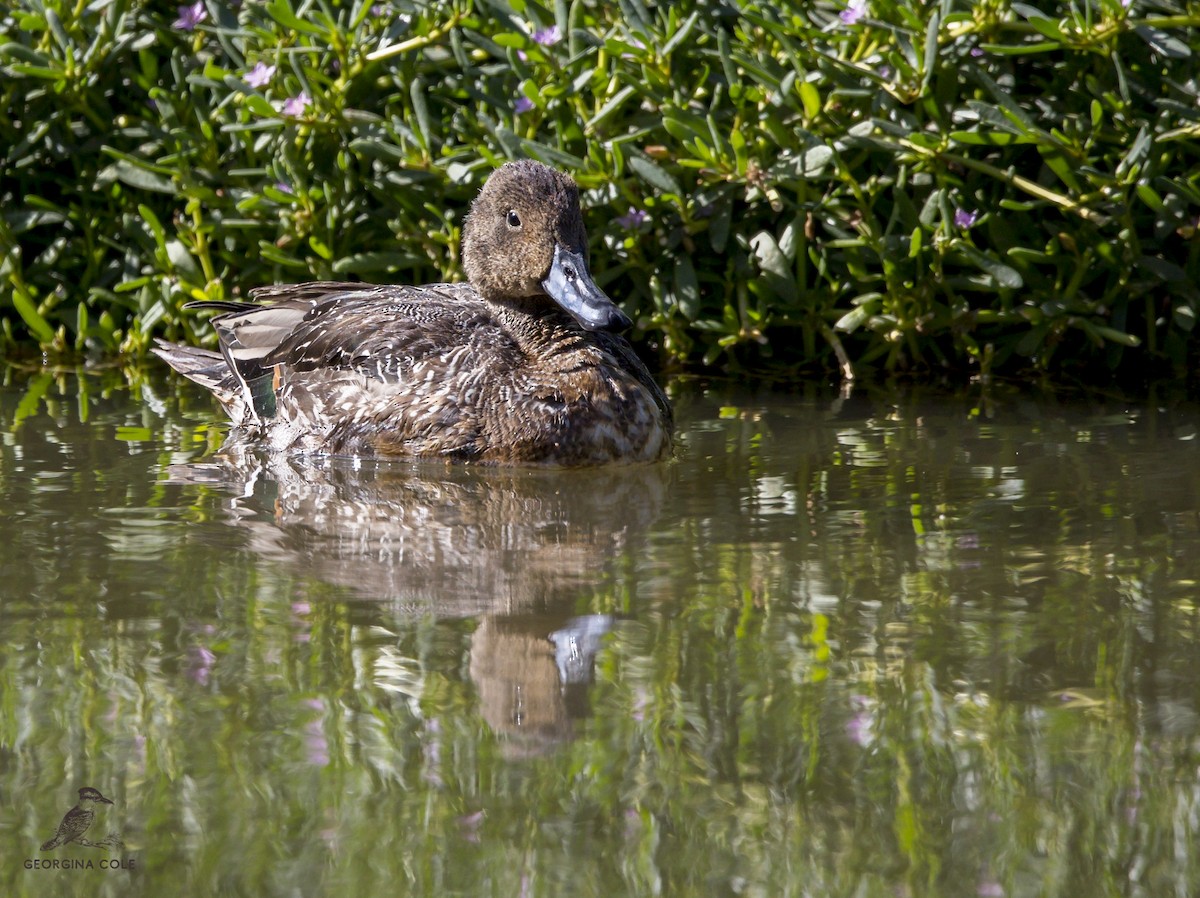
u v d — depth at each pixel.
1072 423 11.09
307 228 13.27
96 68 13.67
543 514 8.95
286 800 5.52
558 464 10.24
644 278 13.18
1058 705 6.11
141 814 5.42
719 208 12.62
